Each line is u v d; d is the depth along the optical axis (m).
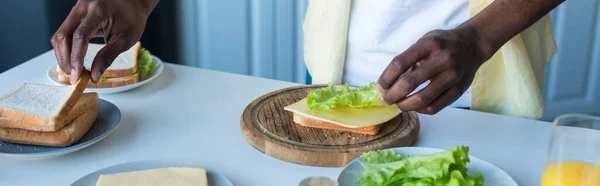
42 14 2.19
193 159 1.19
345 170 1.10
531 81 1.43
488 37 1.19
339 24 1.49
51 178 1.14
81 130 1.21
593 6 2.27
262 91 1.47
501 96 1.46
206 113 1.36
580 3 2.25
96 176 1.11
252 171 1.16
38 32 2.21
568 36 2.32
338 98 1.26
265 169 1.17
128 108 1.38
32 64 1.61
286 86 1.50
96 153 1.21
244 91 1.47
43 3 2.18
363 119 1.23
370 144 1.19
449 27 1.42
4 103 1.22
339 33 1.50
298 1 2.37
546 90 2.45
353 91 1.30
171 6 2.51
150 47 2.60
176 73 1.56
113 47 1.30
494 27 1.19
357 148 1.18
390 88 1.15
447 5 1.41
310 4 1.58
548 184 1.00
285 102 1.35
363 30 1.48
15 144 1.19
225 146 1.24
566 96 2.46
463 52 1.15
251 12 2.44
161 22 2.55
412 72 1.14
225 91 1.47
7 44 2.14
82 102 1.23
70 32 1.27
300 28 2.42
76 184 1.09
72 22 1.28
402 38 1.45
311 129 1.25
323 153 1.16
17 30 2.15
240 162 1.19
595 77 2.42
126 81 1.45
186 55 2.61
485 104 1.47
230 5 2.44
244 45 2.51
